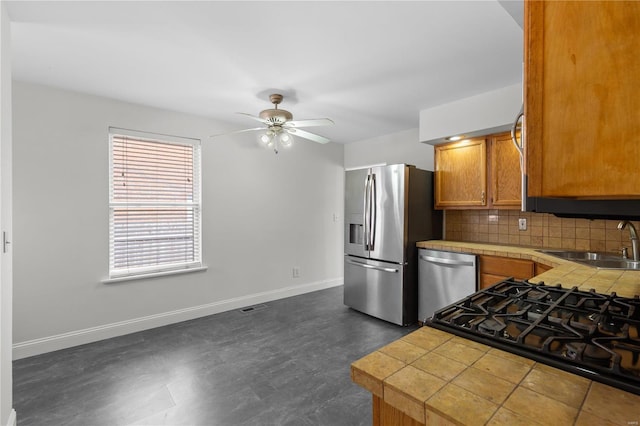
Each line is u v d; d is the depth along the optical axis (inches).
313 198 185.6
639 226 100.0
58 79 101.1
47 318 105.9
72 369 92.8
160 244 131.4
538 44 24.9
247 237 156.7
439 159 137.6
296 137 176.9
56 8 65.4
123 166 122.3
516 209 115.4
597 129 22.5
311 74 97.6
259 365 95.4
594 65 22.6
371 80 102.0
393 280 131.3
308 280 183.8
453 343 33.8
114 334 118.0
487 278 111.5
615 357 26.5
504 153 117.1
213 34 75.8
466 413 22.1
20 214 101.7
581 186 23.2
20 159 101.7
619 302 43.7
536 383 25.8
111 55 85.9
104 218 116.9
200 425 68.7
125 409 73.9
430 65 91.7
